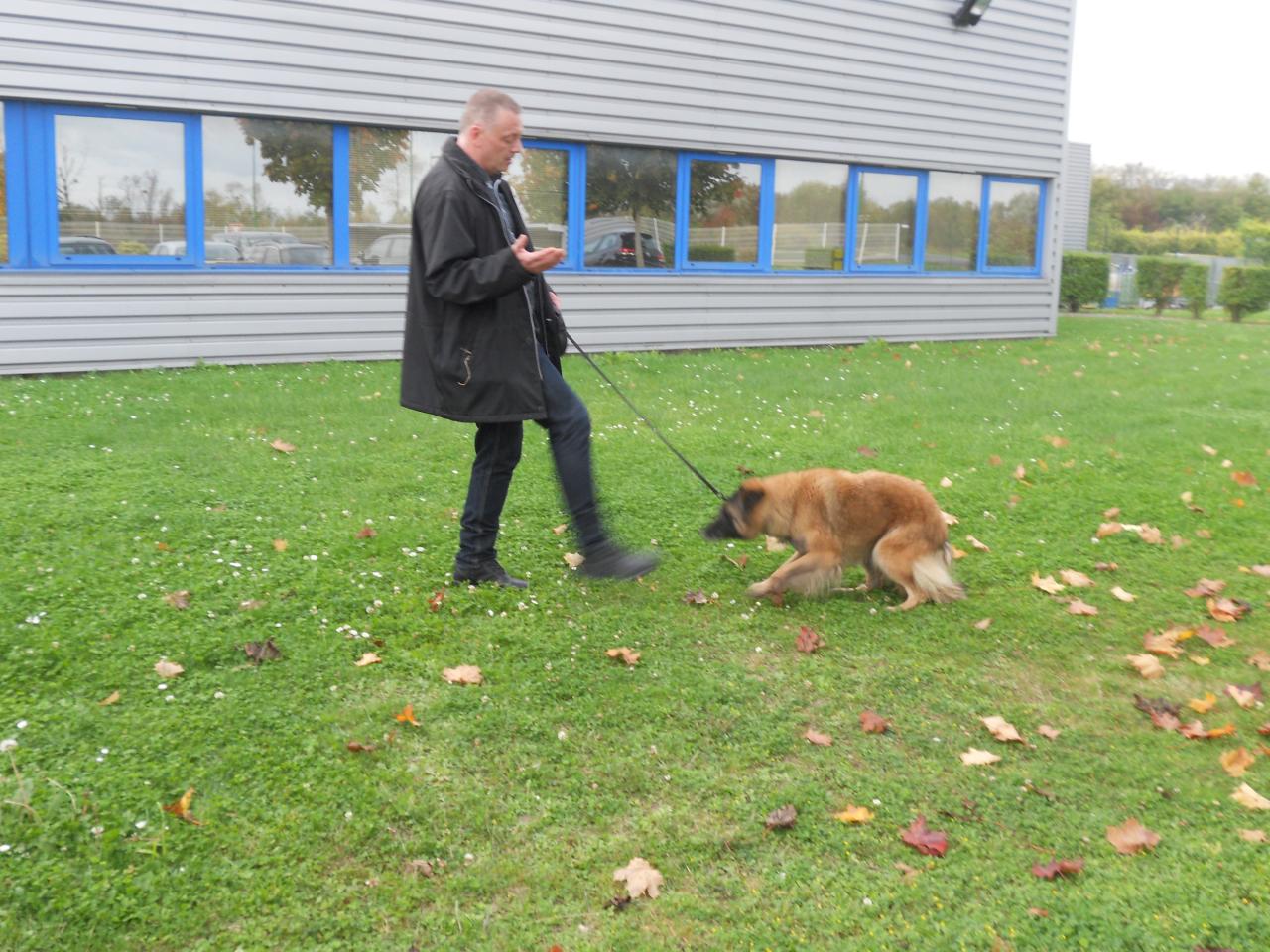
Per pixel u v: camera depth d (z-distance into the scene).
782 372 11.30
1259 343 15.95
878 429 8.48
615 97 12.07
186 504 5.71
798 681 4.06
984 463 7.41
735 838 3.05
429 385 4.45
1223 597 5.04
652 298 12.80
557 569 5.15
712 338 13.40
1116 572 5.38
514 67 11.35
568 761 3.43
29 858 2.81
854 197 14.42
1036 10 15.67
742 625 4.58
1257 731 3.72
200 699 3.68
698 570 5.23
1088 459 7.58
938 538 4.92
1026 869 2.93
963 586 5.01
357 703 3.73
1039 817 3.18
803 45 13.41
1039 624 4.68
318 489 6.15
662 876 2.89
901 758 3.52
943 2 14.60
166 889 2.76
